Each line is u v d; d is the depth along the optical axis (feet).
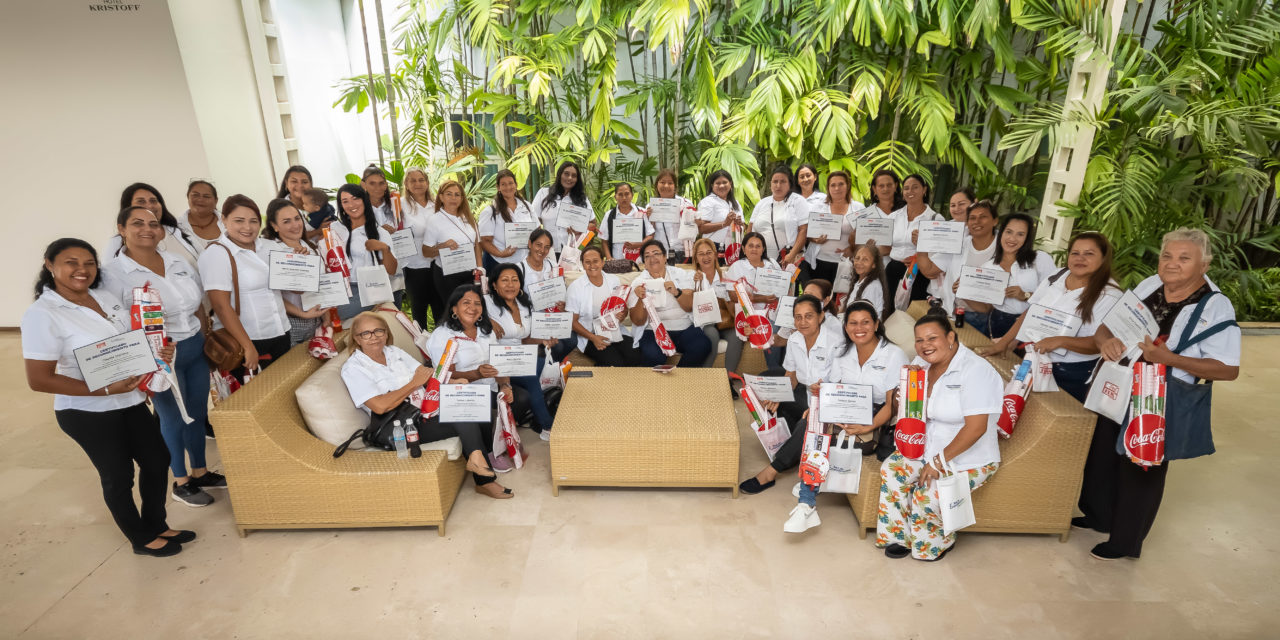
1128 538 9.25
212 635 8.24
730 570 9.33
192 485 11.10
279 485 9.75
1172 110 15.31
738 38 21.25
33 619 8.49
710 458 10.71
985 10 16.93
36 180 17.98
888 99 20.18
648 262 13.82
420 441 10.62
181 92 17.46
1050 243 17.31
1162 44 18.34
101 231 18.58
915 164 19.44
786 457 11.10
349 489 9.79
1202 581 9.08
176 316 10.12
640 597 8.82
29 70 17.02
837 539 9.99
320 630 8.30
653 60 22.08
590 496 11.13
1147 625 8.30
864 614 8.50
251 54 19.57
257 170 20.11
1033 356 9.73
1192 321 7.99
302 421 10.48
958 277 13.16
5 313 19.42
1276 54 15.98
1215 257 18.20
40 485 11.56
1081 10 15.74
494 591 8.96
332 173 24.86
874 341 10.27
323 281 11.36
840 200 15.81
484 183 22.84
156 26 16.83
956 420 8.85
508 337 12.44
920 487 9.14
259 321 10.94
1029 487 9.50
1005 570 9.30
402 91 23.40
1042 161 21.94
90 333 8.36
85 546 9.95
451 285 16.19
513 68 19.65
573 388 12.33
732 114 20.71
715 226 17.38
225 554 9.74
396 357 10.66
